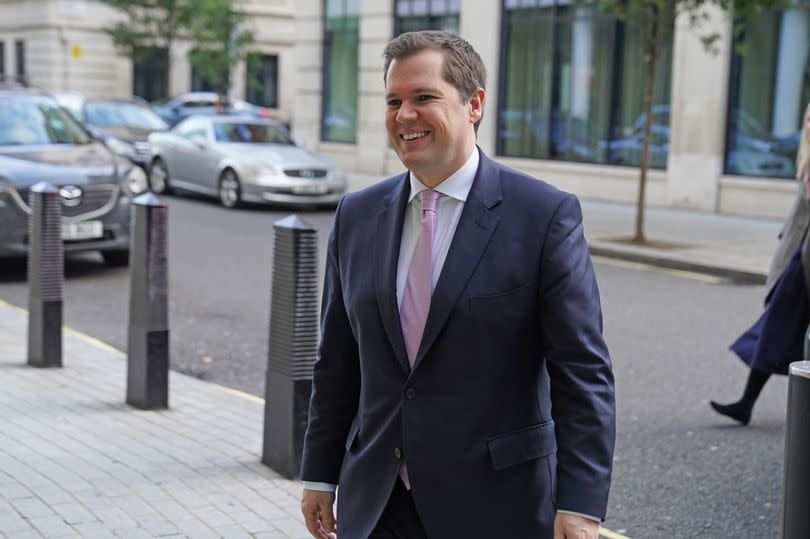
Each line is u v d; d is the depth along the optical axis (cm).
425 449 236
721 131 1645
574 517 224
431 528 237
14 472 472
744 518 460
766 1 1264
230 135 1786
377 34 2242
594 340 233
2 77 2756
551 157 1927
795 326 548
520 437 237
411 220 247
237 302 959
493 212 238
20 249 1038
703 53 1647
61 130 1170
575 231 236
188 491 455
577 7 1847
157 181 1880
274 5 4241
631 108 1789
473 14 2023
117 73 3969
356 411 270
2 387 635
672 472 520
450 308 232
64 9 3838
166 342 597
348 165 2361
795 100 1569
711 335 845
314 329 480
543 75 1927
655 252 1250
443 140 233
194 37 2750
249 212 1659
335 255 261
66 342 776
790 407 244
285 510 436
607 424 229
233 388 681
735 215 1628
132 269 602
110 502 437
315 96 2439
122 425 559
